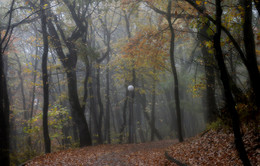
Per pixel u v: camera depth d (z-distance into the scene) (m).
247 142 7.79
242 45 11.90
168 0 15.20
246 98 9.57
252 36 9.27
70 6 18.31
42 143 21.03
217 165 7.32
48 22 17.98
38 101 34.00
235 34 11.35
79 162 10.80
